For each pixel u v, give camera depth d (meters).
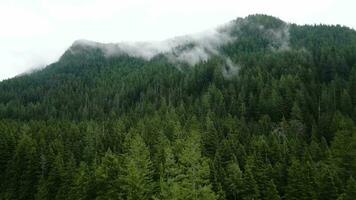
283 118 89.56
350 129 76.06
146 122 92.12
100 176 47.47
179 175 27.47
